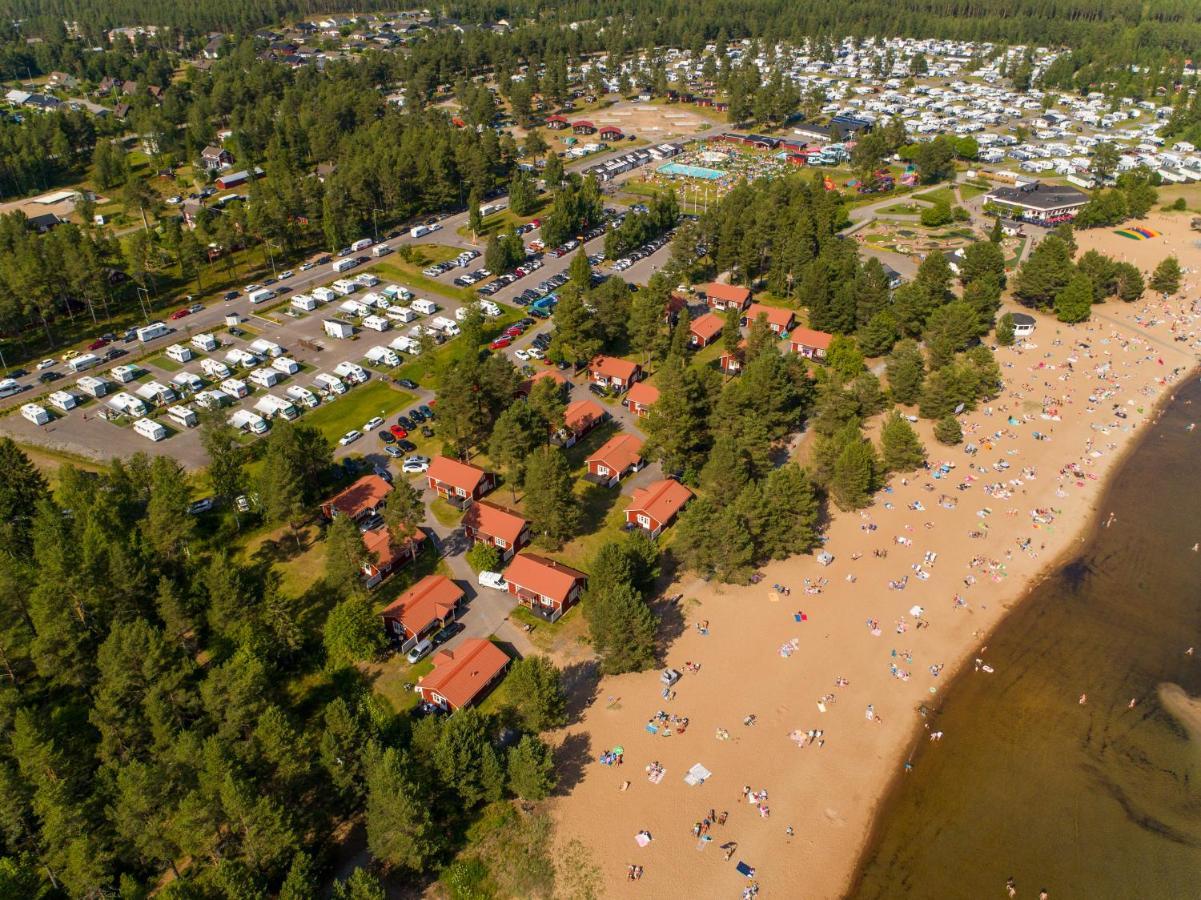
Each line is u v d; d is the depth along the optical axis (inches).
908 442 5748.0
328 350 7421.3
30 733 3277.6
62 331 7824.8
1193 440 6279.5
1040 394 6845.5
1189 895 3363.7
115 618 4104.3
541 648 4382.4
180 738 3351.4
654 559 4648.1
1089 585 4923.7
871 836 3555.6
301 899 2994.6
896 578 4928.6
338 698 3624.5
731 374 6943.9
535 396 5757.9
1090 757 3914.9
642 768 3782.0
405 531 4726.9
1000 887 3380.9
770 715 4057.6
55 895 3181.6
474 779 3481.8
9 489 4884.4
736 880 3353.8
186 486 4938.5
